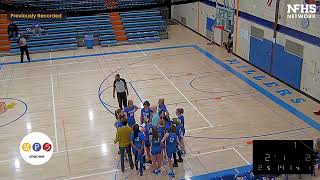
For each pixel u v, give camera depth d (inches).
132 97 583.2
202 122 499.5
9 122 513.7
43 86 642.8
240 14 748.0
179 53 816.9
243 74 677.9
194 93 597.3
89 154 430.6
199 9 958.4
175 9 1126.4
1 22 915.4
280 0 610.9
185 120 505.4
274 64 652.7
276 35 635.5
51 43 883.4
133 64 750.5
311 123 491.5
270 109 535.8
